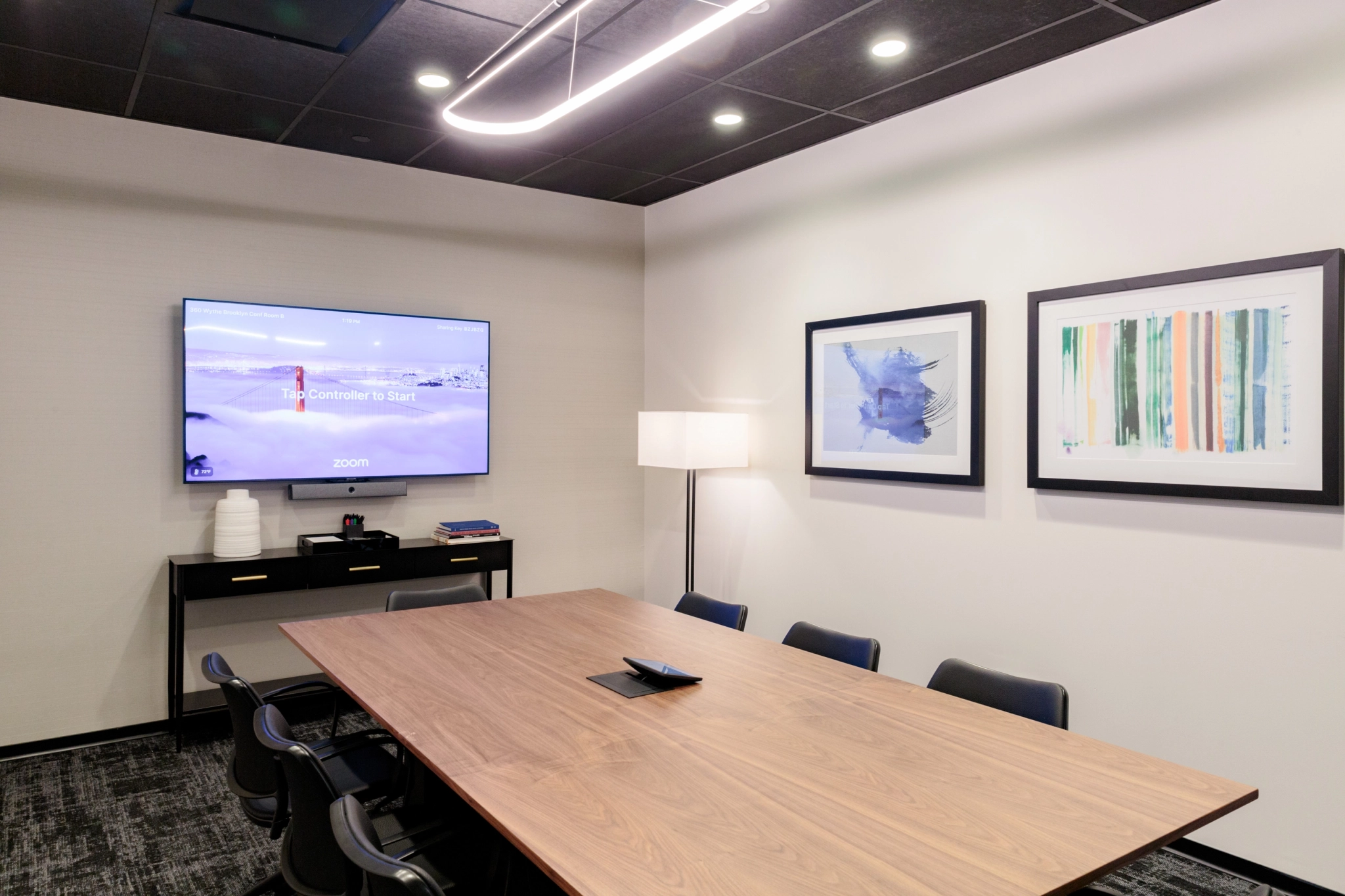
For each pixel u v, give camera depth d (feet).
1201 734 10.27
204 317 14.39
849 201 14.64
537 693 8.21
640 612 11.88
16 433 13.28
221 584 13.75
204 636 14.89
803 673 8.94
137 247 14.11
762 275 16.44
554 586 18.61
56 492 13.58
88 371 13.78
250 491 15.14
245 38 10.94
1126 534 10.99
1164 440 10.53
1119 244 11.00
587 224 18.84
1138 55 10.77
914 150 13.53
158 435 14.35
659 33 10.76
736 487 17.11
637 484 19.71
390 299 16.47
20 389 13.29
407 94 12.82
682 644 10.12
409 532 16.79
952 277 13.01
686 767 6.45
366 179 16.15
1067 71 11.50
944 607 13.20
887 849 5.20
